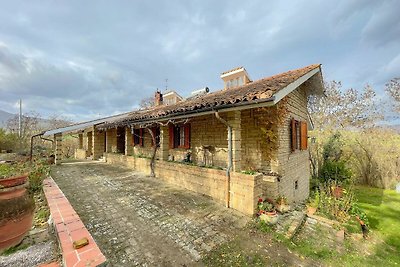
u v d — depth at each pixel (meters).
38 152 16.22
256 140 6.61
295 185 7.93
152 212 5.12
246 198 5.12
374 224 6.98
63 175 9.55
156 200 6.02
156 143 9.70
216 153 7.73
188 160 8.57
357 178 13.42
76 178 8.89
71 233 3.17
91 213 5.00
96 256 2.58
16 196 2.65
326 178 11.95
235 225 4.56
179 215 4.98
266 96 4.20
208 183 6.33
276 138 6.14
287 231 4.55
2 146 15.81
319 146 14.64
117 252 3.42
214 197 6.10
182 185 7.43
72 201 5.86
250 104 4.50
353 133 14.69
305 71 6.34
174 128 9.88
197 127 8.62
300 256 3.71
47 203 5.11
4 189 2.49
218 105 5.05
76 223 3.56
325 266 3.60
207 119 8.14
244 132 6.91
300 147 8.47
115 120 13.59
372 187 12.80
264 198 5.77
